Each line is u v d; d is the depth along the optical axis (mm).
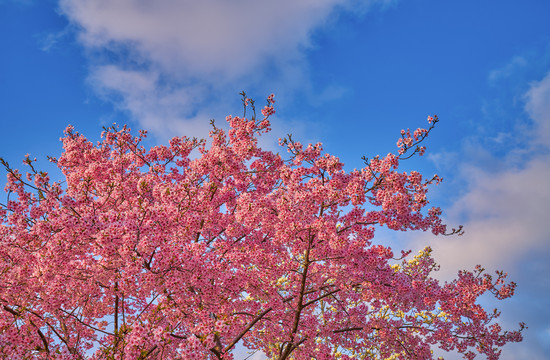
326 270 10539
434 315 11578
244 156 10961
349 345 11375
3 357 6926
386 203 8578
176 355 8969
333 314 11641
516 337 11070
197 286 7895
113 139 12539
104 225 7480
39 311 8992
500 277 10922
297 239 9570
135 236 7180
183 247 7965
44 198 8602
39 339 8000
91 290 8188
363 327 10836
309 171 9852
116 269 7598
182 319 8234
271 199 10203
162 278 7562
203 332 6590
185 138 12219
